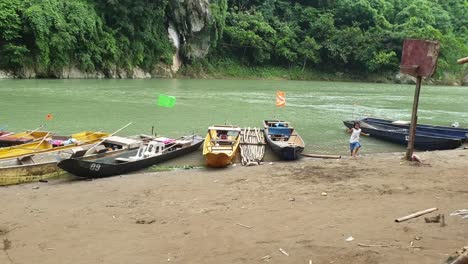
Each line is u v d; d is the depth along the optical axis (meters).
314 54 72.25
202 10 62.66
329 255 5.64
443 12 88.94
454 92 50.53
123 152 13.38
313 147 16.52
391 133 17.55
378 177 10.77
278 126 18.19
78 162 10.76
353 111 28.03
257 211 7.97
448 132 18.61
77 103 26.72
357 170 11.69
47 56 45.47
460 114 28.36
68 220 7.77
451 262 4.12
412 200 8.38
